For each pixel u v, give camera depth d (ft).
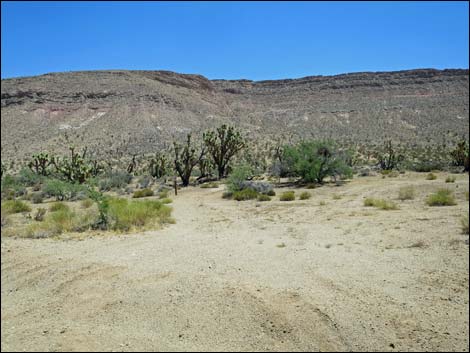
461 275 23.72
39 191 110.52
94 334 17.01
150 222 46.37
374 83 538.88
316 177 109.19
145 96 481.87
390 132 404.36
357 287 22.00
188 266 26.81
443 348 15.66
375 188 87.66
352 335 16.63
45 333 17.17
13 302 20.83
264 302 19.79
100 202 46.96
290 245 33.24
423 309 19.03
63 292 22.18
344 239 35.14
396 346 15.81
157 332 17.10
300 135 406.62
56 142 362.53
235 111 543.39
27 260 29.27
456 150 158.51
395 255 28.76
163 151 313.32
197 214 58.13
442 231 36.19
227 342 16.15
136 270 25.98
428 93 502.38
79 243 35.86
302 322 17.70
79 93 473.26
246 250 31.58
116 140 369.50
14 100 459.32
